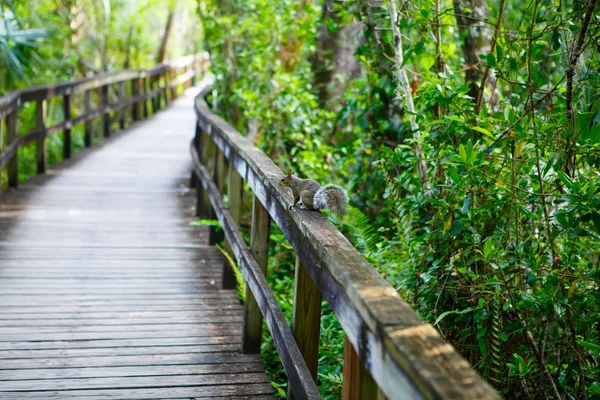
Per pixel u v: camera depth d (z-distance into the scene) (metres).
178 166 9.72
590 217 2.69
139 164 9.73
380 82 5.07
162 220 6.79
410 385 1.51
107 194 7.77
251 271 3.72
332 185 2.85
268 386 3.50
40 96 8.55
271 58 7.74
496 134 3.18
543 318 3.14
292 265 5.81
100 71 16.16
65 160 9.79
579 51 2.97
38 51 9.98
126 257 5.56
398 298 1.86
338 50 7.99
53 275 5.04
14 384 3.37
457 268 2.98
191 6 22.06
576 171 3.25
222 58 9.42
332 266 2.20
